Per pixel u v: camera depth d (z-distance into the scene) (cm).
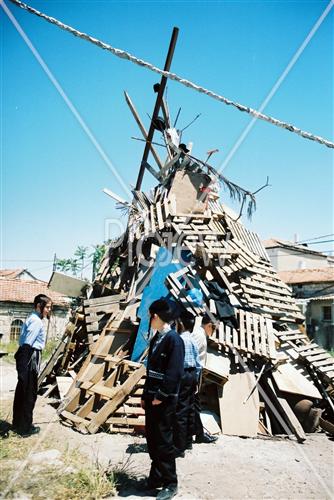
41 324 564
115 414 611
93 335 873
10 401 760
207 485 410
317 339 2598
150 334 721
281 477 442
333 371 788
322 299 2523
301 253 3494
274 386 717
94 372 704
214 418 635
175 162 998
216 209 1045
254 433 614
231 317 756
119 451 498
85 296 1077
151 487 387
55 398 807
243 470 458
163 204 948
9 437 516
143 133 1041
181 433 482
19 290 2827
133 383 605
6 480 393
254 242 1134
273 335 767
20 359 548
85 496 367
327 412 753
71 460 449
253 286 884
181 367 391
